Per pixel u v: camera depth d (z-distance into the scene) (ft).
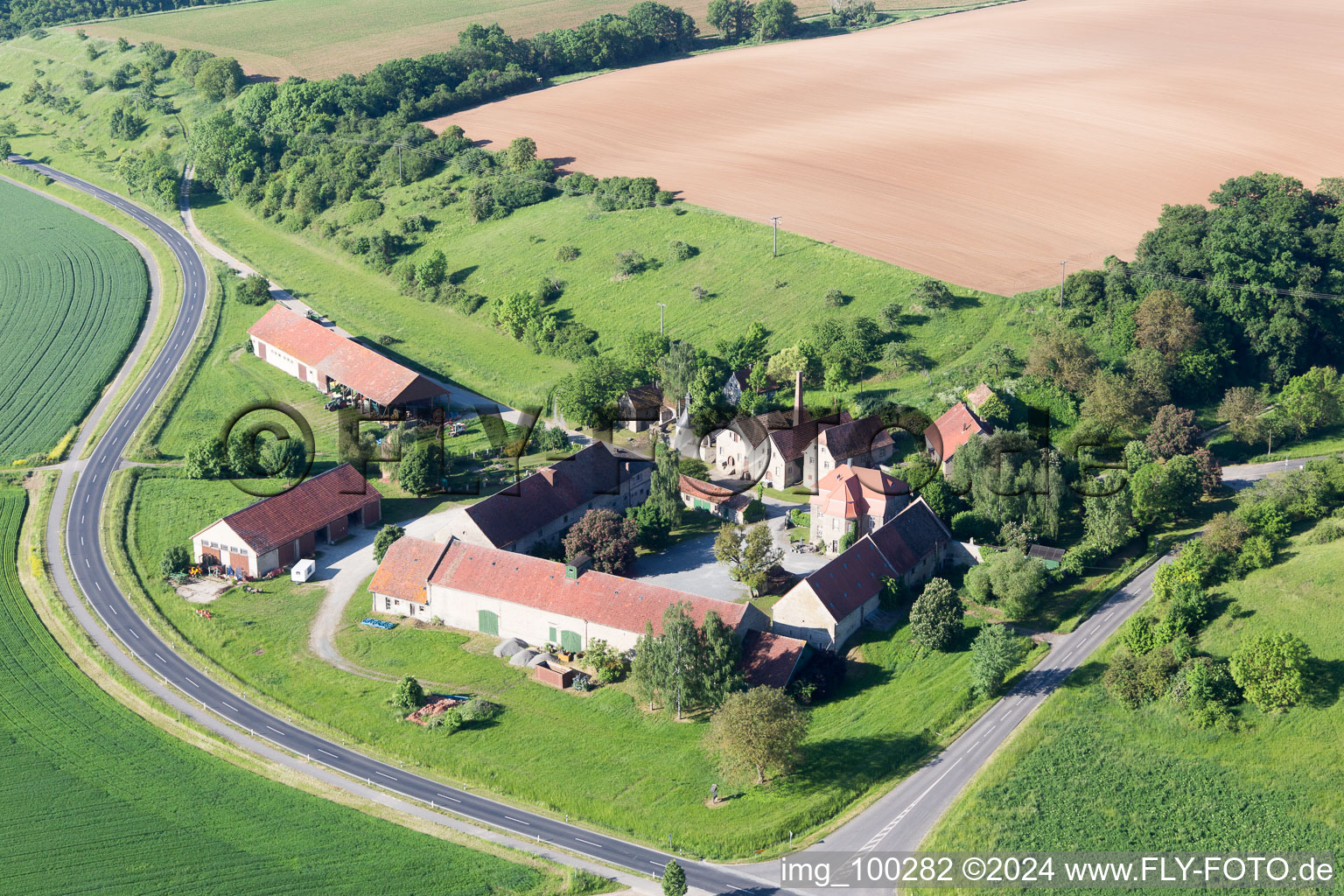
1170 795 362.12
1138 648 422.82
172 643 460.96
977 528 497.46
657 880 338.54
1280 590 429.38
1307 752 369.91
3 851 353.92
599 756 387.14
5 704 430.61
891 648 435.53
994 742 389.19
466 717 406.62
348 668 438.40
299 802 375.66
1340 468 494.59
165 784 385.29
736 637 411.34
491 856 350.02
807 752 384.47
